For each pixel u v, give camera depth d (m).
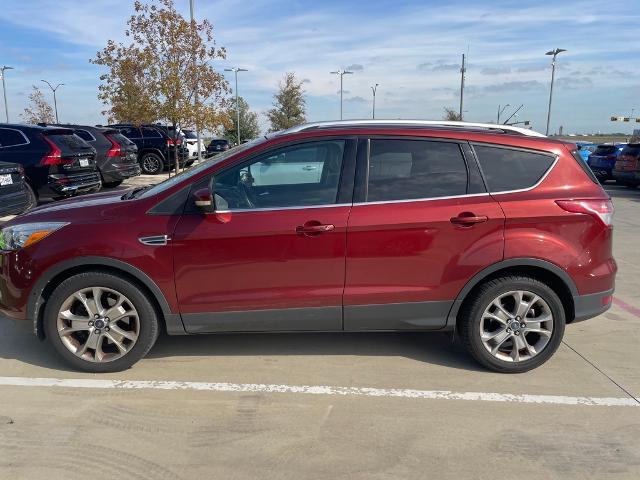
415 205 3.71
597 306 3.89
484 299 3.80
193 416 3.32
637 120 51.88
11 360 4.10
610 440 3.09
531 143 3.86
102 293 3.77
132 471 2.77
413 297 3.77
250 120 55.09
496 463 2.87
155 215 3.71
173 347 4.39
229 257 3.68
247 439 3.07
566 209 3.74
